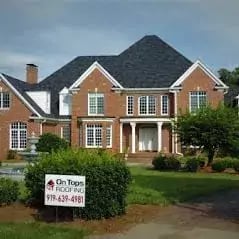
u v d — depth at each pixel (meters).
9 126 52.34
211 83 51.00
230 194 21.55
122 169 15.09
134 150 52.28
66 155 15.70
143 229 13.64
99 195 14.57
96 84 53.16
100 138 52.56
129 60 56.69
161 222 14.64
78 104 53.44
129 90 53.22
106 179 14.59
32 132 51.72
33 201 16.56
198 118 35.72
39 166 16.17
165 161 35.50
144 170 35.09
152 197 19.12
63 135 55.28
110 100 52.78
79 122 53.28
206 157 41.34
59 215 14.94
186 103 51.44
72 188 13.98
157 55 56.50
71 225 13.93
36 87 58.97
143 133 53.91
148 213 16.03
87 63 60.56
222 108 36.78
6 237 11.95
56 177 14.01
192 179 27.92
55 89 58.59
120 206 15.30
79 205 13.96
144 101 53.22
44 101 54.62
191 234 12.99
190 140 36.09
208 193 21.72
